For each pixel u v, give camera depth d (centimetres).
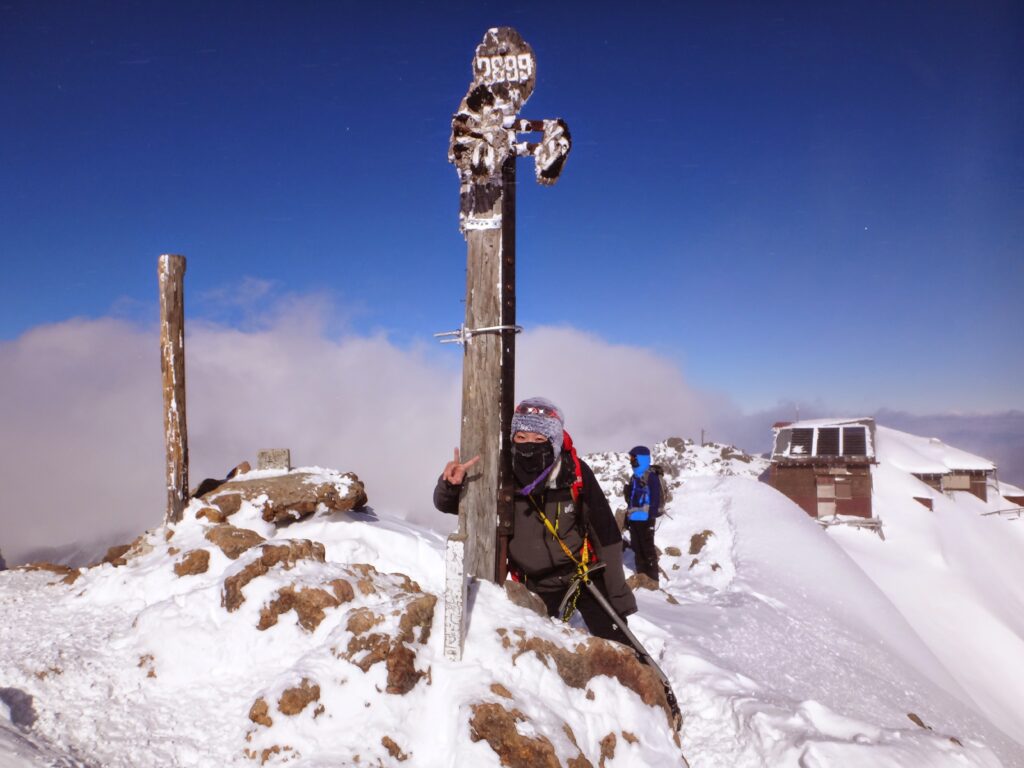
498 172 340
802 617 941
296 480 541
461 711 256
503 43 337
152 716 293
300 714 265
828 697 568
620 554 338
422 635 288
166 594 410
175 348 509
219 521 491
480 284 340
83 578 454
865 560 2844
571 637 305
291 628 344
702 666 487
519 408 328
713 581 1089
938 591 2748
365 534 515
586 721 278
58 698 296
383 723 260
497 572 334
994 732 847
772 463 3069
